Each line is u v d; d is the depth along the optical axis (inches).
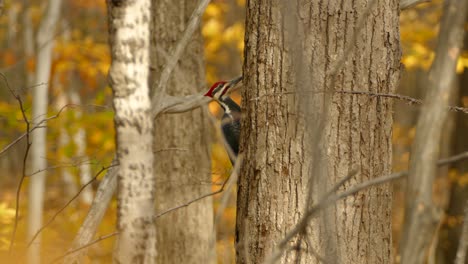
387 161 381.1
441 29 224.1
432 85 223.0
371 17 371.6
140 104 306.0
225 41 1085.8
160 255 649.0
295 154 373.4
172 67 468.4
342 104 368.8
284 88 374.6
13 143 405.4
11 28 1605.6
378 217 379.9
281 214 376.5
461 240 255.1
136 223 304.8
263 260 378.9
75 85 1417.3
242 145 395.5
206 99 487.5
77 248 411.8
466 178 887.1
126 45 304.7
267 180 380.2
